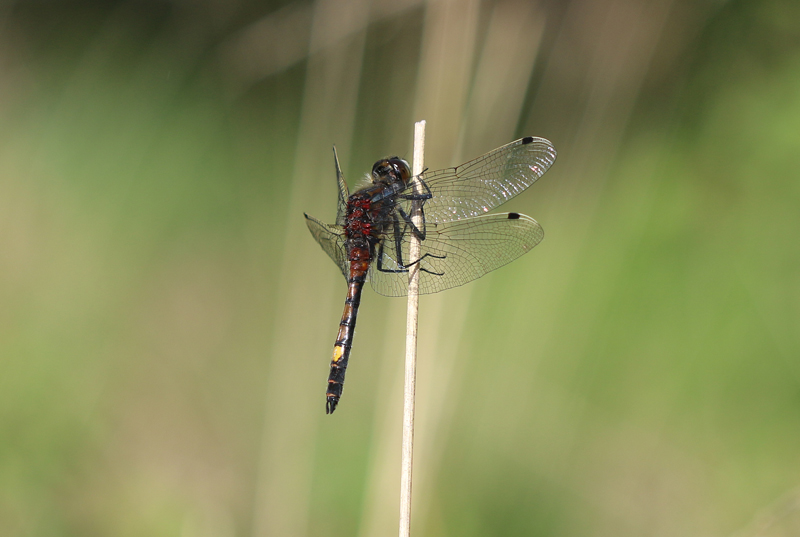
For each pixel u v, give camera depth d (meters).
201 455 0.89
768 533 0.85
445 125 0.86
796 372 0.89
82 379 0.90
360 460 0.88
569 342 0.89
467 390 0.88
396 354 0.86
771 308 0.90
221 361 0.91
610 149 0.90
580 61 0.91
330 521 0.88
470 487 0.87
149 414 0.90
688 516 0.87
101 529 0.87
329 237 0.85
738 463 0.88
